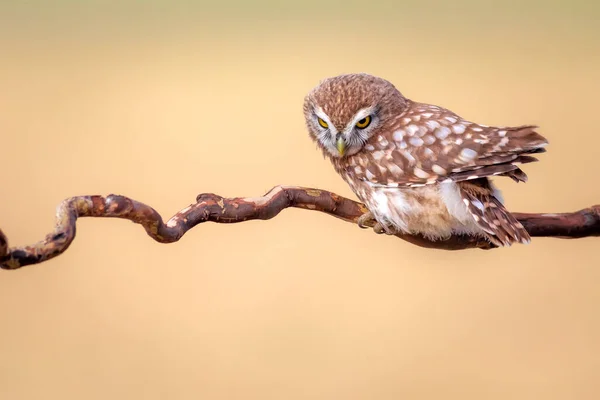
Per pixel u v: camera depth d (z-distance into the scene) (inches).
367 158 249.0
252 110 518.0
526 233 216.2
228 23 685.3
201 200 185.6
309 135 280.7
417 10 700.7
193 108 521.7
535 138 224.4
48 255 144.9
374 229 251.3
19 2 692.7
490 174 225.1
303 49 612.4
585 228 226.7
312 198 218.1
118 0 740.7
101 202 154.6
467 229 237.6
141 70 579.5
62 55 612.7
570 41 603.2
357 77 265.1
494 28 641.0
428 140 240.5
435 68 557.3
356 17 684.1
